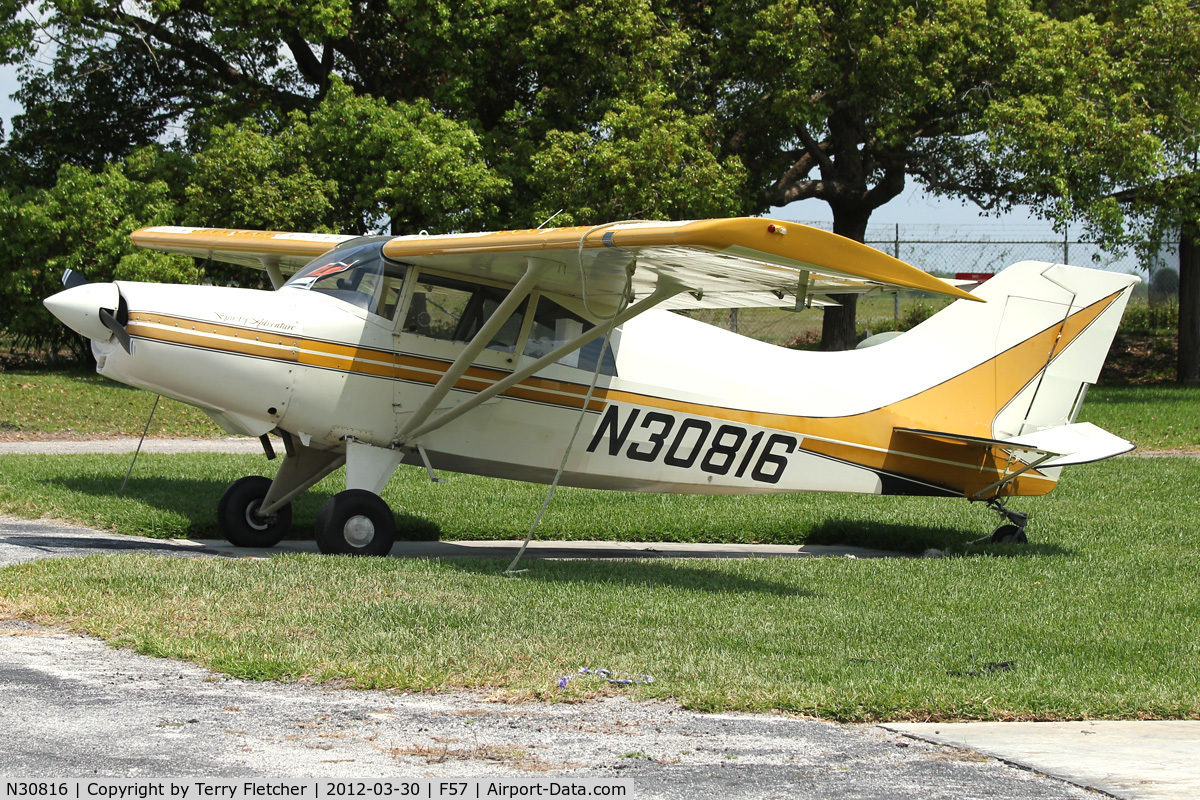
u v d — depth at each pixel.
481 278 12.90
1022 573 12.97
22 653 7.55
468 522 15.84
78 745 5.84
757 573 12.32
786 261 9.55
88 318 11.59
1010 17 34.91
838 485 15.10
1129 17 38.66
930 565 13.38
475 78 34.78
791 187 39.38
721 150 36.22
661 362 13.91
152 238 16.28
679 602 10.27
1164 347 49.34
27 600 8.81
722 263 10.52
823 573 12.49
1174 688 8.03
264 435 13.31
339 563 10.88
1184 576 13.01
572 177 31.64
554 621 9.02
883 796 5.52
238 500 13.35
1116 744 6.57
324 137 31.97
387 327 12.66
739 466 14.51
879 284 10.42
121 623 8.25
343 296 12.70
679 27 35.28
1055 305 15.66
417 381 12.79
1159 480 22.14
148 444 24.78
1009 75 35.06
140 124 39.81
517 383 12.78
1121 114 36.09
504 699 7.01
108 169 32.81
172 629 8.14
